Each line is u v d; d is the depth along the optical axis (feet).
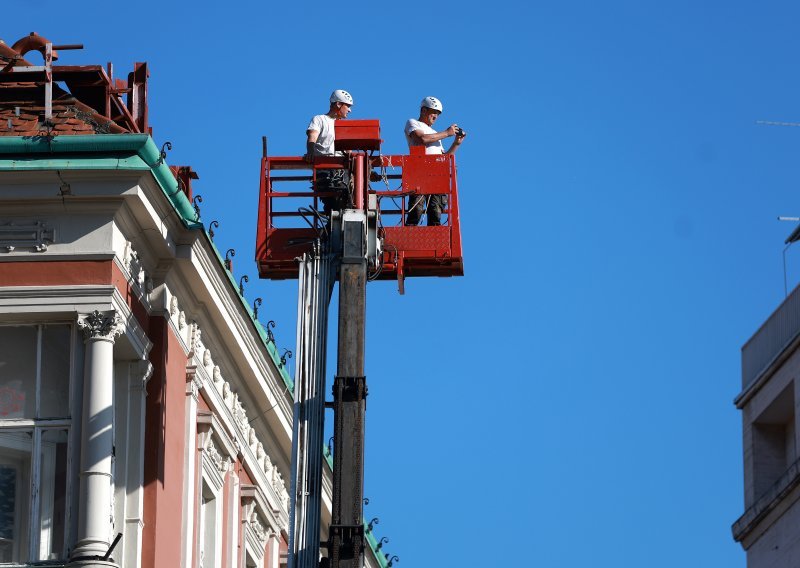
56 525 117.70
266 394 147.74
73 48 130.72
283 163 136.46
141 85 135.03
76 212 122.11
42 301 120.47
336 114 136.87
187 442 131.34
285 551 160.66
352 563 122.42
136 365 124.77
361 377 126.72
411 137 139.23
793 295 163.63
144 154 122.31
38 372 120.26
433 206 139.23
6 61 130.62
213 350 138.21
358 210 131.13
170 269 128.26
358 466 124.57
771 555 159.63
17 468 118.62
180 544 129.08
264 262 135.85
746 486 166.09
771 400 163.63
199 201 129.08
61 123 126.21
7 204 121.90
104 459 117.91
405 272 140.36
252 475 149.48
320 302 130.00
